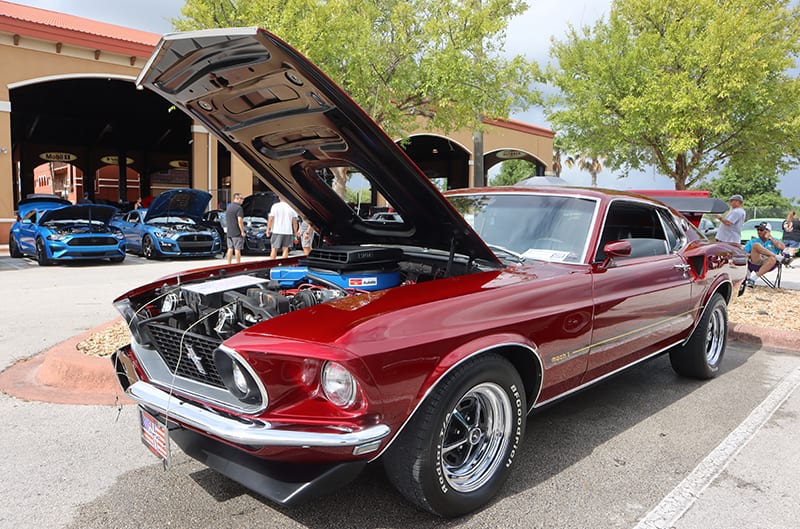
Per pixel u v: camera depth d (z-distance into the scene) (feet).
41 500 9.48
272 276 11.57
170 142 113.39
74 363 14.92
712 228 65.82
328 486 7.40
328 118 9.46
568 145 54.90
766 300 27.53
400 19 40.34
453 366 8.06
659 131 44.80
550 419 13.28
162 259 49.49
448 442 8.86
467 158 112.68
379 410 7.39
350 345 7.23
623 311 11.68
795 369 17.66
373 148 9.69
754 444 11.91
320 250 11.68
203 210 45.47
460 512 8.75
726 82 40.70
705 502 9.52
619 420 13.21
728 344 20.95
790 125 42.16
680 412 13.76
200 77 9.43
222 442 8.39
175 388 8.71
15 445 11.57
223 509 9.20
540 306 9.69
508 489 9.88
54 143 114.32
